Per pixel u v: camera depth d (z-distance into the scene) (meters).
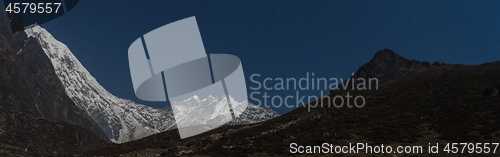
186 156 52.88
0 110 110.94
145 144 69.88
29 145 102.88
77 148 126.06
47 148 108.56
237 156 51.41
